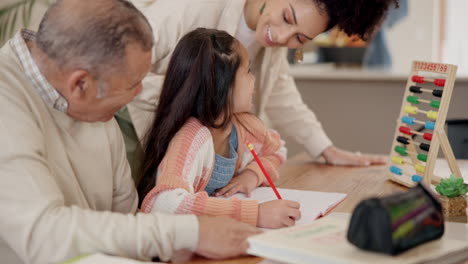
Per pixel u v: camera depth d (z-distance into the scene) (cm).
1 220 79
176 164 110
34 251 78
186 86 117
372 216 69
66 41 81
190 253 88
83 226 80
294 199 120
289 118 174
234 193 126
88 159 99
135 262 75
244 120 135
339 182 141
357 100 274
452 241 80
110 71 81
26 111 86
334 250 72
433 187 129
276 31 136
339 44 383
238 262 84
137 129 136
